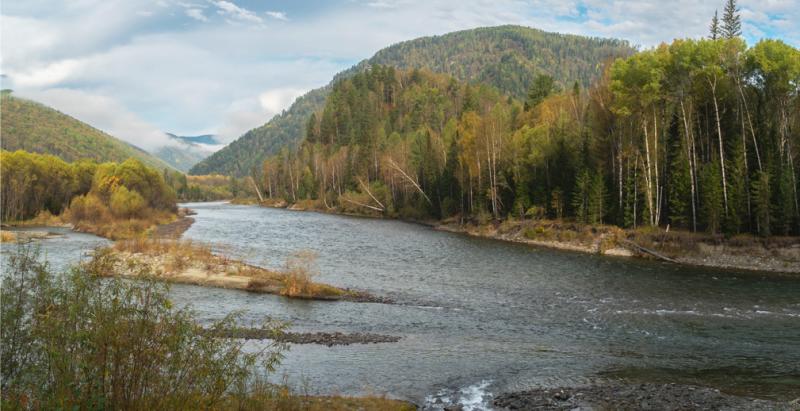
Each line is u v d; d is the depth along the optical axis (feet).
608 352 81.35
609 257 185.16
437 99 625.41
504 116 290.56
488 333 92.43
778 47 173.47
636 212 206.59
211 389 40.91
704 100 200.23
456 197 319.88
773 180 172.45
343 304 112.88
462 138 297.33
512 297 121.08
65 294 38.17
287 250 195.72
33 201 335.88
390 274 148.97
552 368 73.41
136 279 40.22
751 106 189.57
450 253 192.34
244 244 212.02
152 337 37.42
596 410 57.06
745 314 105.19
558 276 147.23
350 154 479.41
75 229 271.90
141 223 272.92
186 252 154.10
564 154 242.37
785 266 156.76
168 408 36.09
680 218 190.90
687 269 159.84
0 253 125.18
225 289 124.47
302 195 522.47
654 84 182.70
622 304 114.21
